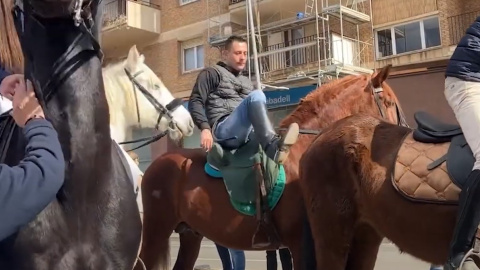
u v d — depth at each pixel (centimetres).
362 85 491
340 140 389
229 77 484
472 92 325
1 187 160
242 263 655
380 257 946
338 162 383
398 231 353
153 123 570
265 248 445
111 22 2072
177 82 2094
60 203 192
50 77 194
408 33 1691
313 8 1794
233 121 442
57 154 176
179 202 485
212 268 945
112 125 541
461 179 324
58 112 193
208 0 2012
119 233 211
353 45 1783
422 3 1648
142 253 493
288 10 1903
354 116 411
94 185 201
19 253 183
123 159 257
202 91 472
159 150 1912
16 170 166
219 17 1973
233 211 451
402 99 1620
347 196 378
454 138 349
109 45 2247
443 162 341
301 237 421
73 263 192
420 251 345
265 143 401
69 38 196
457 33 1572
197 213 470
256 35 1800
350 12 1705
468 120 322
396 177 351
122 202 216
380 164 365
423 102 1585
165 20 2141
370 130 389
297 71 1762
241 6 1875
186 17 2083
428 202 334
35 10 185
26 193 164
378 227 369
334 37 1781
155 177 500
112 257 208
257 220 433
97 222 203
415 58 1642
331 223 382
